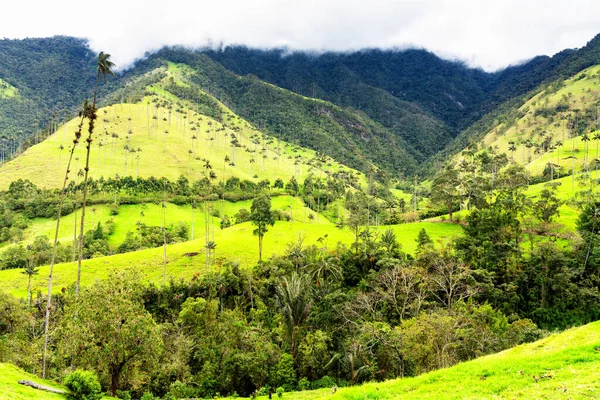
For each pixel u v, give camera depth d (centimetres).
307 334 6325
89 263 11419
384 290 8100
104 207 19675
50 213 18875
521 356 2700
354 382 5366
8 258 13575
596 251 8575
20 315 7269
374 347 5778
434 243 11288
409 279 7406
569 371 2034
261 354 5959
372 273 8881
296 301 6512
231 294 8731
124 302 4634
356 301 7406
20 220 18112
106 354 4372
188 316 7112
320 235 13012
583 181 16525
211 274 8938
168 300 8450
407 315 7219
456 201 14612
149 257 11725
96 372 4581
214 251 11706
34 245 14512
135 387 4950
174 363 5894
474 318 6088
